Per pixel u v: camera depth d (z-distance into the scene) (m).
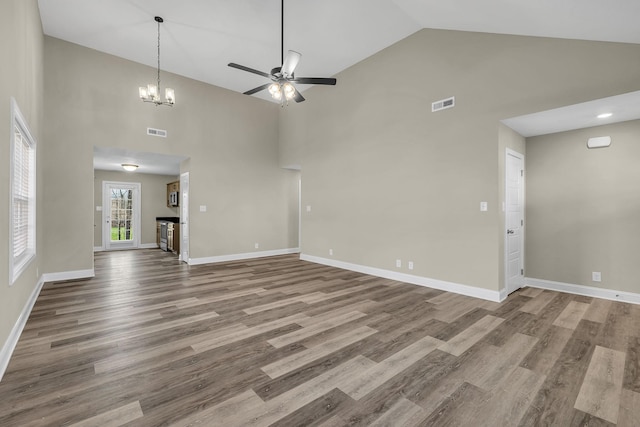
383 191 4.87
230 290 4.11
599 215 3.74
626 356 2.28
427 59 4.25
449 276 4.04
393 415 1.63
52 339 2.55
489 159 3.64
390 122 4.75
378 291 4.05
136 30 4.32
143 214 8.61
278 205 7.30
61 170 4.61
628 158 3.54
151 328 2.80
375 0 3.66
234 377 1.99
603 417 1.62
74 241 4.73
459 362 2.20
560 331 2.74
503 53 3.52
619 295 3.60
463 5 3.15
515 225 4.06
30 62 3.16
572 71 3.04
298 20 4.07
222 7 3.80
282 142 7.14
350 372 2.06
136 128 5.26
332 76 5.74
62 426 1.52
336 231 5.73
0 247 2.02
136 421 1.57
